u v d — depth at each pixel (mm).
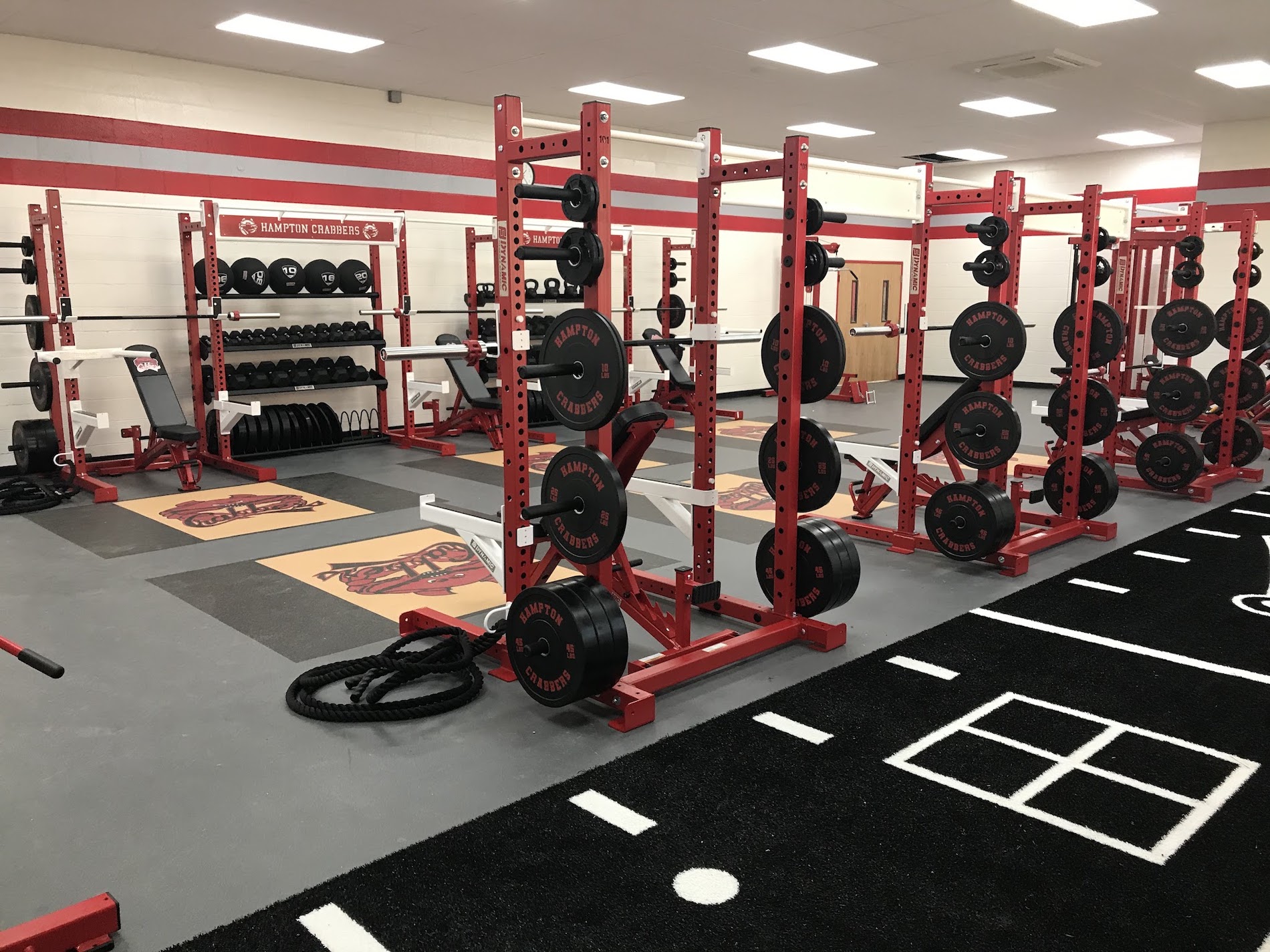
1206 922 1930
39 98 6402
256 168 7453
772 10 5797
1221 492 6211
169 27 6133
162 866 2098
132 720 2826
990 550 4320
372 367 8547
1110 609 3875
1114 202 6426
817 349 3330
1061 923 1927
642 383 9148
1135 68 7273
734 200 11281
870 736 2754
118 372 7047
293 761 2586
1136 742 2721
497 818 2303
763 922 1925
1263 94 8195
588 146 2695
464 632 3316
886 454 4988
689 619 3248
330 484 6344
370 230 7383
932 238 13656
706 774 2527
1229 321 7117
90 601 3906
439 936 1875
